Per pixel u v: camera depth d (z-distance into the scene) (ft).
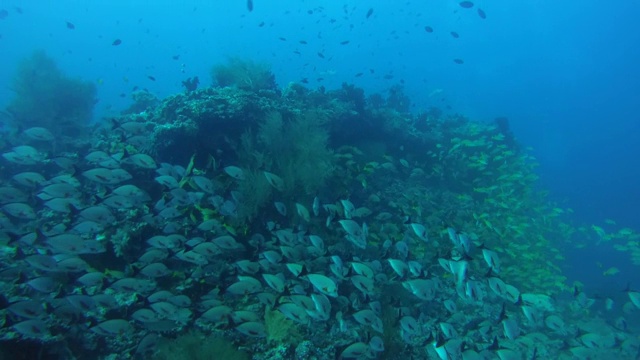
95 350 17.99
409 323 19.99
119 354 18.02
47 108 60.18
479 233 38.88
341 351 16.76
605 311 46.70
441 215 40.50
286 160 36.01
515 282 38.65
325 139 38.29
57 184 24.56
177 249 22.25
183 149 36.19
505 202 44.55
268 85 54.39
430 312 28.30
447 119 70.79
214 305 18.84
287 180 33.76
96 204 23.63
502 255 39.06
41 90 60.59
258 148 37.01
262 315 22.11
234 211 27.20
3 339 15.37
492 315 31.17
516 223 42.98
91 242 20.21
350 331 22.02
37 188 30.91
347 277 21.42
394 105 83.97
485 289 34.73
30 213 23.04
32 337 15.98
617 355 30.94
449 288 31.76
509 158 59.72
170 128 35.09
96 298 17.43
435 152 55.01
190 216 27.63
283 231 24.36
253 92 42.96
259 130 37.58
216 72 55.01
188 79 56.29
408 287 20.93
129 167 32.96
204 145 36.45
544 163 157.17
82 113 63.46
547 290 39.86
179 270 24.41
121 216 27.58
